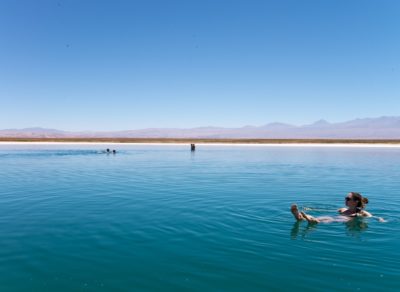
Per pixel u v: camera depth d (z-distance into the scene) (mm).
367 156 47625
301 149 69938
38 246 8859
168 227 10633
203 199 15336
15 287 6660
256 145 90938
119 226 10727
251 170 28453
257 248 8734
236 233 10008
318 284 6766
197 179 22547
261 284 6773
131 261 7902
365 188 19016
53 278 7043
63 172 26344
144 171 27266
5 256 8164
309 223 11180
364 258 8055
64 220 11461
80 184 20047
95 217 11883
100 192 17234
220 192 17297
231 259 8023
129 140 114125
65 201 14836
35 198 15539
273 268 7504
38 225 10828
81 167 30484
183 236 9727
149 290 6547
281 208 13453
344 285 6719
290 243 9117
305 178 23281
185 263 7785
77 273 7270
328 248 8758
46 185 19609
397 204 14594
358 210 12305
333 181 21906
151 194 16656
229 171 27531
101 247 8828
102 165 32531
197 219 11617
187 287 6660
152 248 8750
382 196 16562
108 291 6520
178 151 59531
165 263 7785
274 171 27797
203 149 67438
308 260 7953
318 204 14523
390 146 87562
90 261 7902
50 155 46906
